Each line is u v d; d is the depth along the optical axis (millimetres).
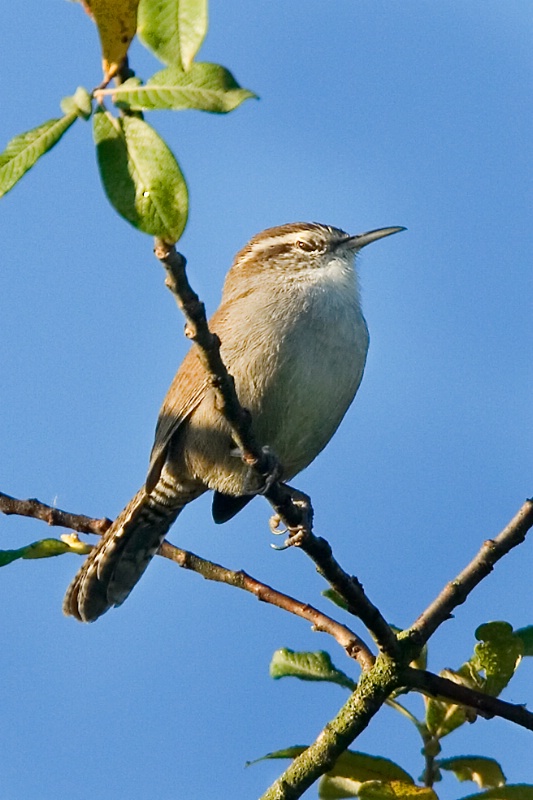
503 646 8617
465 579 8742
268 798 8570
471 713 8562
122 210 5539
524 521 8711
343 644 9109
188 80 5418
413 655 8539
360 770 8570
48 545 9531
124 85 5484
